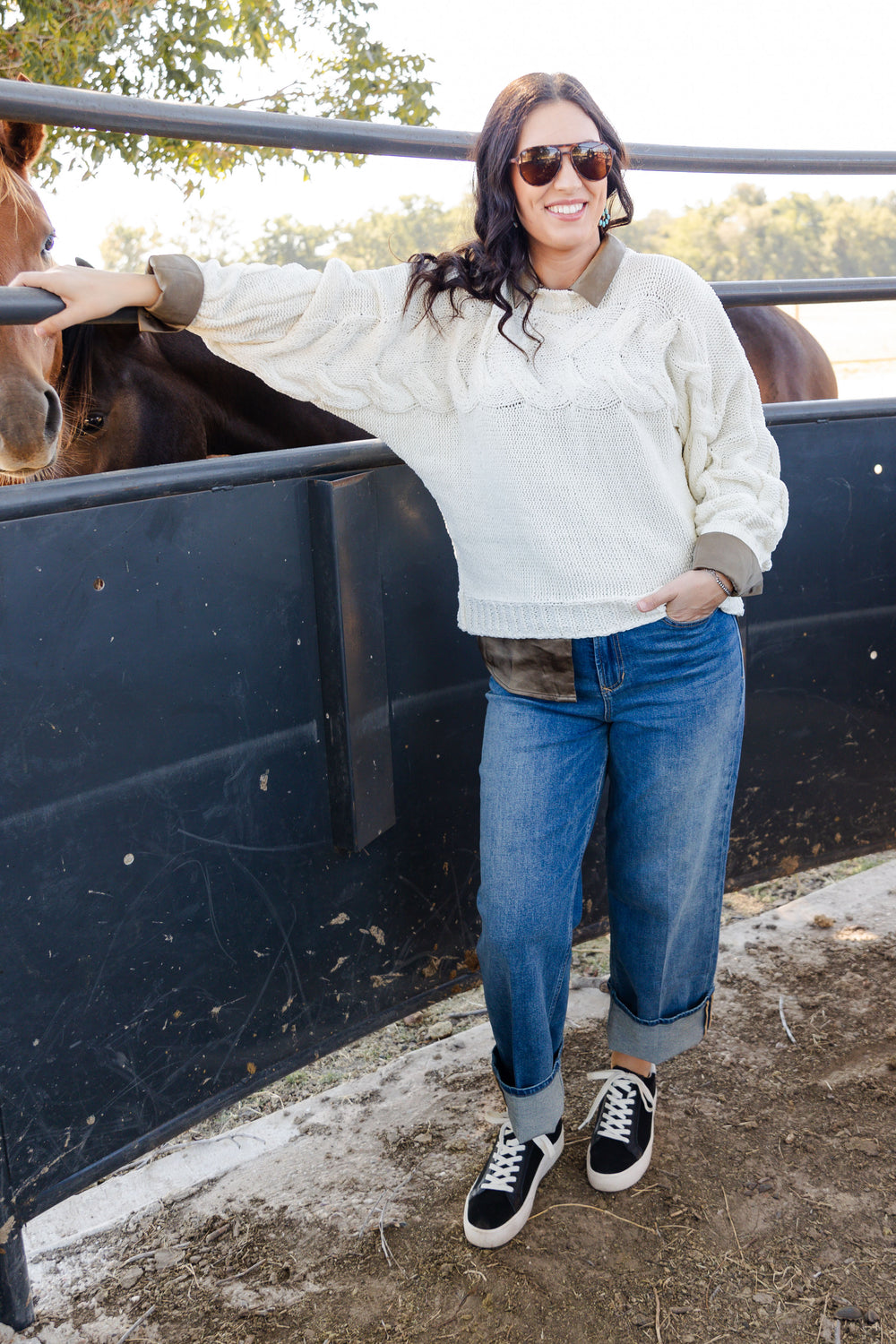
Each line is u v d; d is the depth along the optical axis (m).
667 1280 1.59
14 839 1.46
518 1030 1.58
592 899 2.39
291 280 1.48
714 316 1.49
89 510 1.47
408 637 1.97
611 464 1.44
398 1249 1.67
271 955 1.85
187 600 1.62
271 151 8.35
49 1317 1.59
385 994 2.08
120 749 1.57
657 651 1.51
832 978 2.35
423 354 1.50
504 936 1.52
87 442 2.76
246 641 1.71
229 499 1.65
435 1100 2.02
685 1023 1.78
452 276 1.44
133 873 1.62
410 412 1.54
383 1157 1.88
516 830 1.52
